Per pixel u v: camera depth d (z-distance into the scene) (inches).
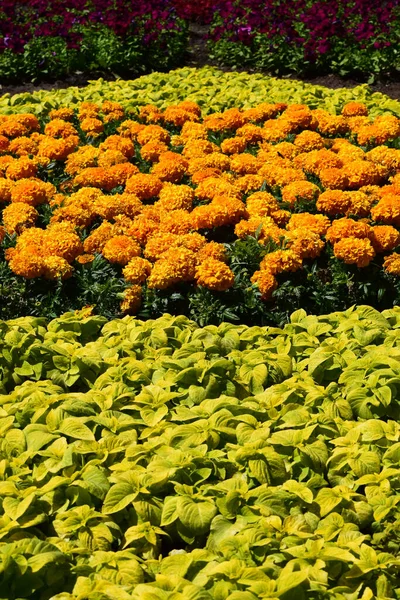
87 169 318.7
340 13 510.6
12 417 180.2
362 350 211.0
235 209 281.4
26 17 527.8
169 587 135.0
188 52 541.0
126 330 223.3
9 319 257.8
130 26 512.4
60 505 159.0
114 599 132.8
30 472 165.3
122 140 343.9
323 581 137.9
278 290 258.5
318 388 192.7
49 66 497.7
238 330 222.4
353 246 259.6
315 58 487.5
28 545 142.2
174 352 209.5
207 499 156.5
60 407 181.3
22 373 205.9
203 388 194.9
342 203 287.3
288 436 172.2
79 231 289.4
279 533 148.9
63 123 363.6
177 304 258.7
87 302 261.3
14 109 404.2
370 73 481.1
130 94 429.1
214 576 138.0
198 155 337.1
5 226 293.3
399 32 481.7
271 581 133.5
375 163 326.3
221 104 410.3
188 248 266.8
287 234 269.3
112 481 160.4
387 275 269.4
